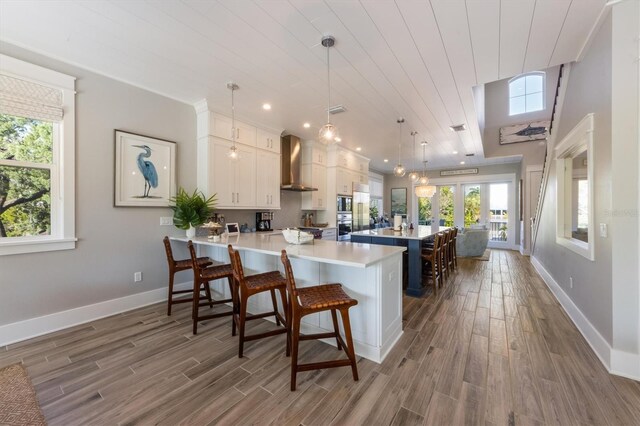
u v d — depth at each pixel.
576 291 2.85
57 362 2.14
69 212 2.75
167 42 2.40
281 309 2.83
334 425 1.53
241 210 4.71
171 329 2.72
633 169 1.91
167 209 3.59
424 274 4.66
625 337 1.94
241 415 1.61
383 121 4.42
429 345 2.39
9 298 2.45
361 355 2.24
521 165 7.67
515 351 2.28
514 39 2.34
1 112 2.36
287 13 2.03
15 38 2.35
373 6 1.96
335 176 6.12
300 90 3.33
